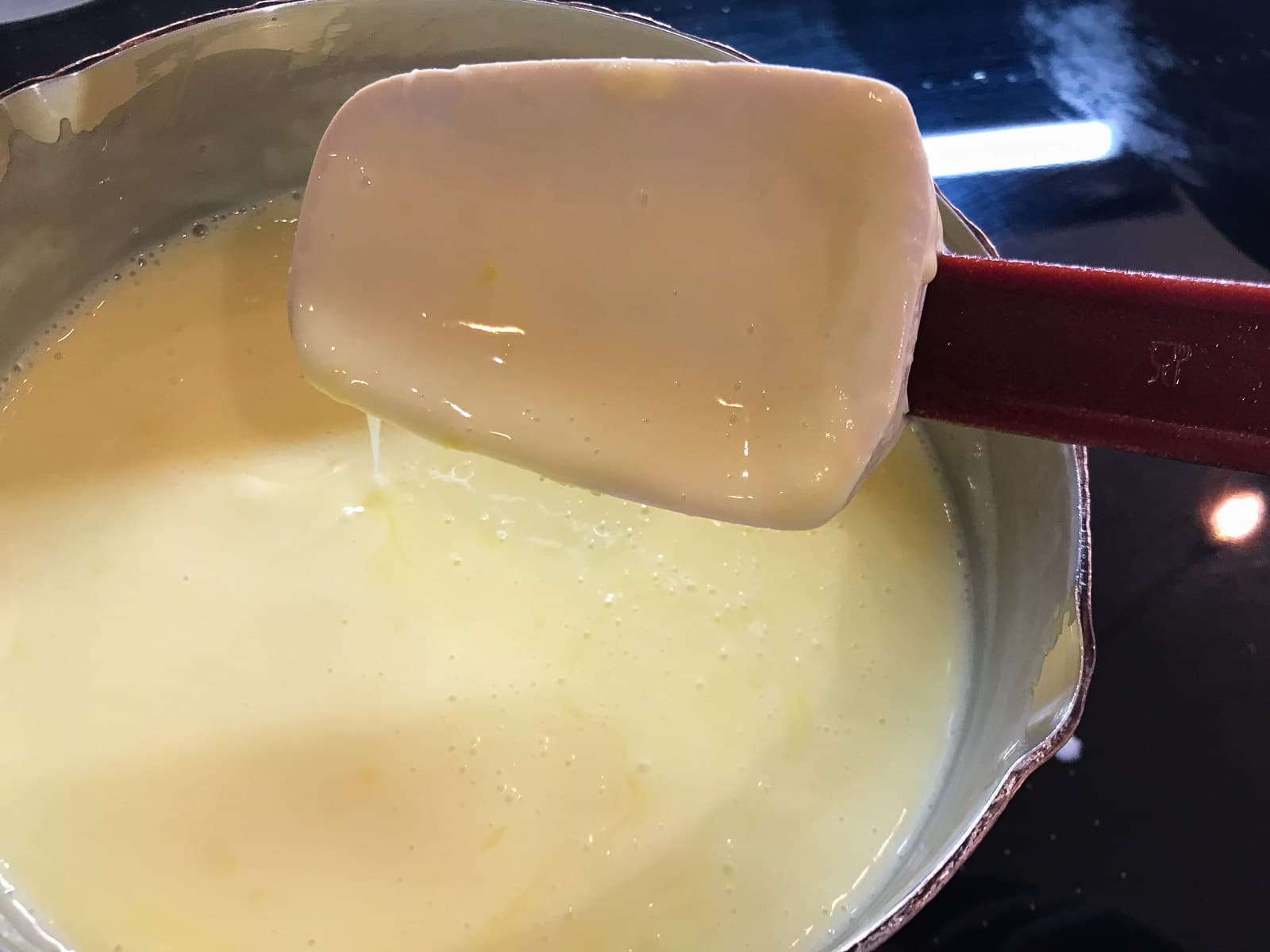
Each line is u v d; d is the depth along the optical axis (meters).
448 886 0.20
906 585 0.25
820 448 0.16
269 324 0.27
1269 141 0.29
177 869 0.21
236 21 0.23
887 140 0.15
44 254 0.25
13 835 0.21
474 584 0.23
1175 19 0.31
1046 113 0.29
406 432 0.25
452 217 0.18
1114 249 0.27
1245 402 0.14
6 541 0.24
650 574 0.24
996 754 0.19
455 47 0.25
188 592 0.23
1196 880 0.21
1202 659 0.23
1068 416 0.15
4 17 0.27
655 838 0.21
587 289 0.17
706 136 0.17
